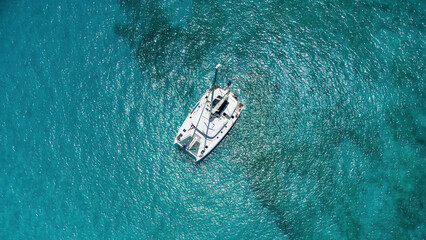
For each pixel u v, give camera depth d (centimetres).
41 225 3900
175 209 3881
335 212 3803
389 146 3978
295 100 4144
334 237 3731
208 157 3975
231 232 3781
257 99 4156
